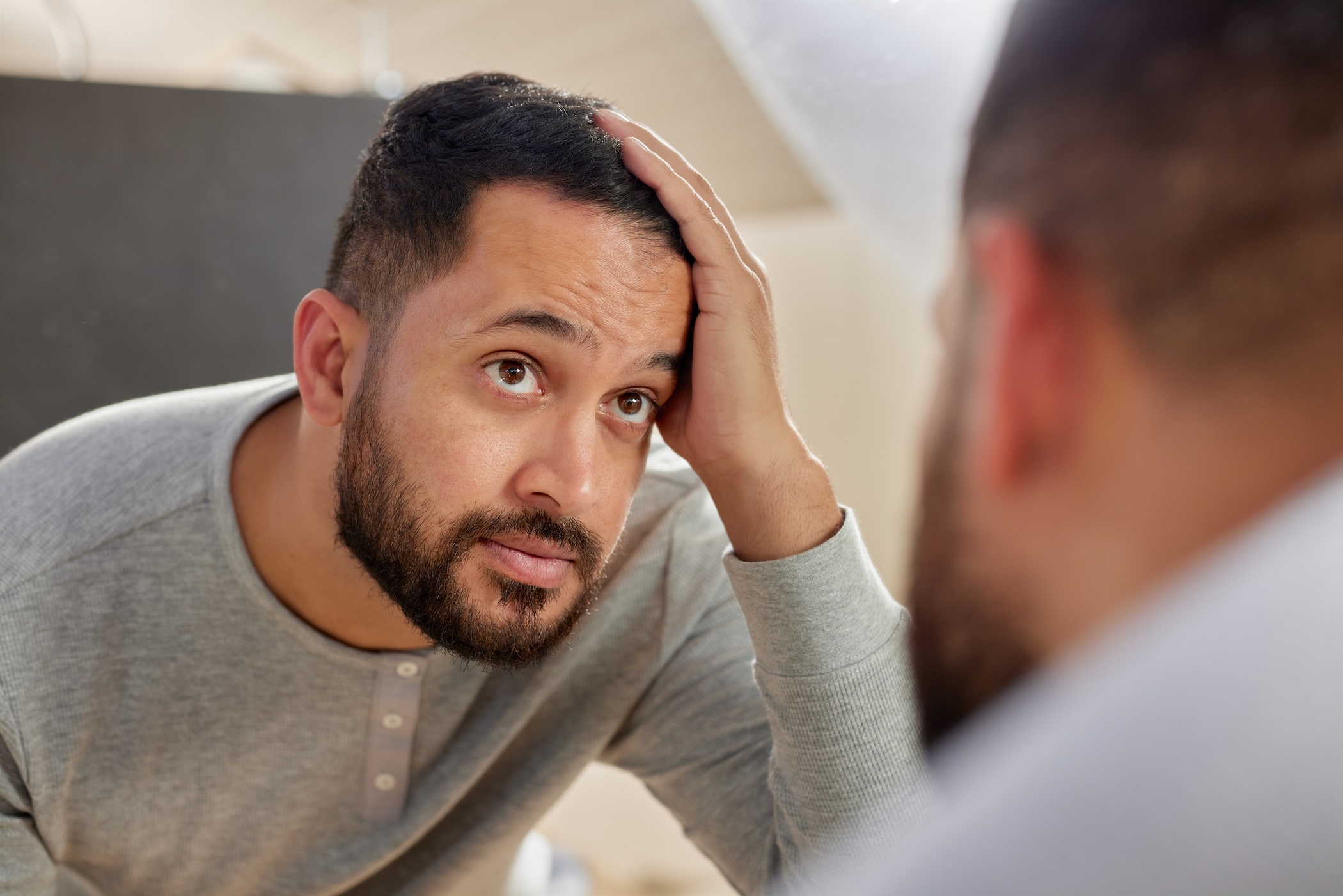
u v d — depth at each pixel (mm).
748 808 987
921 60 2256
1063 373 220
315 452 866
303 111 1815
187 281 1762
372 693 940
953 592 252
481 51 3588
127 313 1729
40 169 1680
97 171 1708
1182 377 202
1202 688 187
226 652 907
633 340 776
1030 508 229
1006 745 229
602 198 758
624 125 817
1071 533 222
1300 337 192
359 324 823
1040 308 222
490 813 1086
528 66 3600
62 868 998
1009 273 225
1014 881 187
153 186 1737
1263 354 195
